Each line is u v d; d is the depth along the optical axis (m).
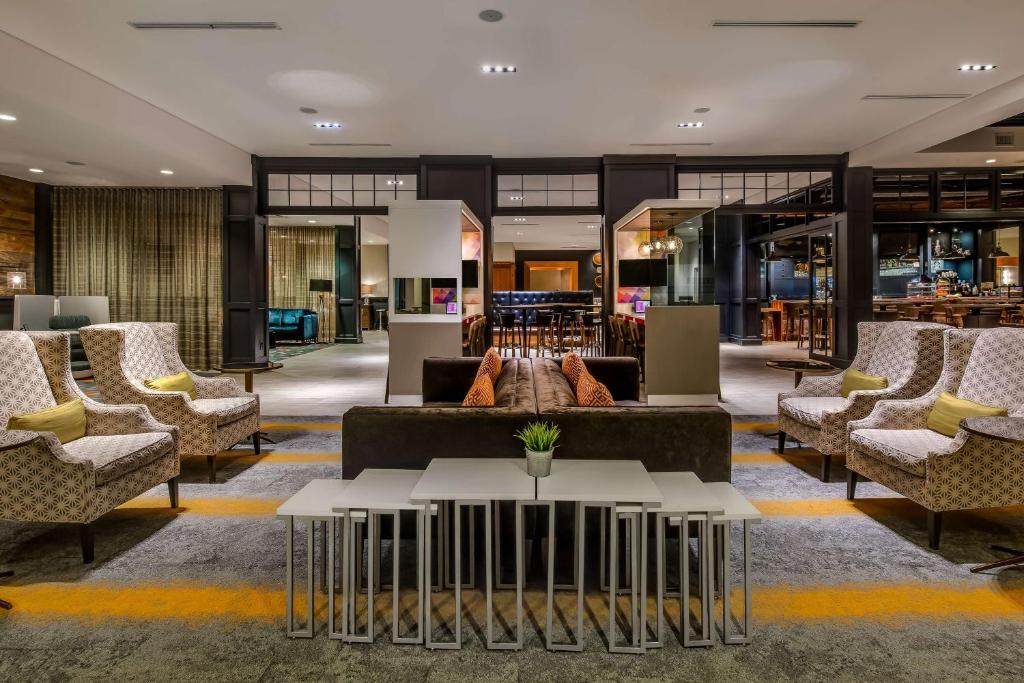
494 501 2.44
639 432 2.47
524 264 20.94
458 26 4.54
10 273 8.23
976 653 1.96
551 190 10.46
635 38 4.75
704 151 8.19
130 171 7.78
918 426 3.41
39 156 7.02
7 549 2.80
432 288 6.48
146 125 6.28
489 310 8.39
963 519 3.15
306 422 5.52
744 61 5.19
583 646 2.02
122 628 2.13
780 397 4.46
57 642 2.04
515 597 2.38
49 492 2.63
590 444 2.47
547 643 2.01
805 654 1.97
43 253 8.67
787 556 2.71
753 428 5.22
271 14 4.34
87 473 2.64
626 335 7.41
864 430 3.36
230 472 4.03
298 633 2.08
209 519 3.19
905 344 4.01
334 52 4.99
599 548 2.67
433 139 7.55
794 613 2.23
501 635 2.09
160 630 2.12
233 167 8.04
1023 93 5.60
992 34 4.71
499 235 17.41
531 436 2.23
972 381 3.30
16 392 3.12
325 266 15.22
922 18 4.45
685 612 2.03
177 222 8.80
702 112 6.54
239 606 2.29
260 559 2.71
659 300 8.66
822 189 9.59
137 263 8.85
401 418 2.50
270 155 8.47
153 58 5.12
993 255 12.81
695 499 2.11
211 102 6.26
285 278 15.25
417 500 2.05
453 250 6.46
